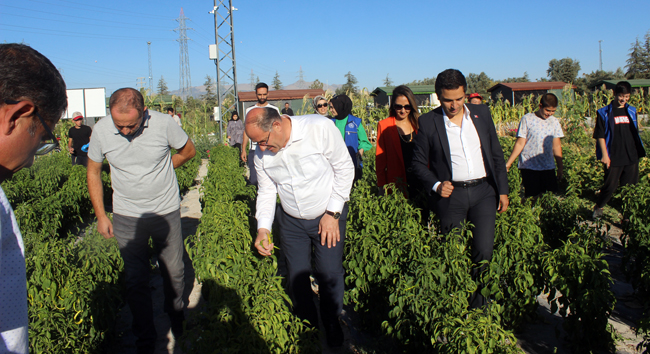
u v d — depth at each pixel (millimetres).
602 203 6582
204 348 2510
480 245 3510
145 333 3518
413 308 2996
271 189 3445
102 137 3307
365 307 3793
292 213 3297
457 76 3346
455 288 3170
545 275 3395
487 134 3557
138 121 3148
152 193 3484
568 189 5000
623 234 4473
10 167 1141
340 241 3377
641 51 77938
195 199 10250
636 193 4559
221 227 3764
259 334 2637
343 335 3648
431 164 3705
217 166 8961
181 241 3820
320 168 3115
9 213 1113
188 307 4434
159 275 5395
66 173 9633
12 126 1096
